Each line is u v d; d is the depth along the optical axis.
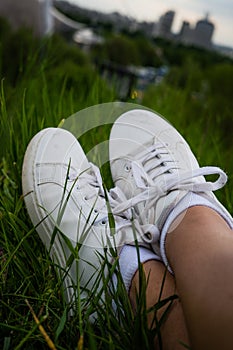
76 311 0.85
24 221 1.08
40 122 1.38
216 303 0.68
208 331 0.67
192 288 0.72
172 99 2.07
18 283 0.93
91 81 1.97
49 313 0.88
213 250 0.76
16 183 1.17
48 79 1.94
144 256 0.90
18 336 0.79
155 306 0.75
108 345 0.78
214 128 1.98
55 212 1.02
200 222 0.85
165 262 0.87
